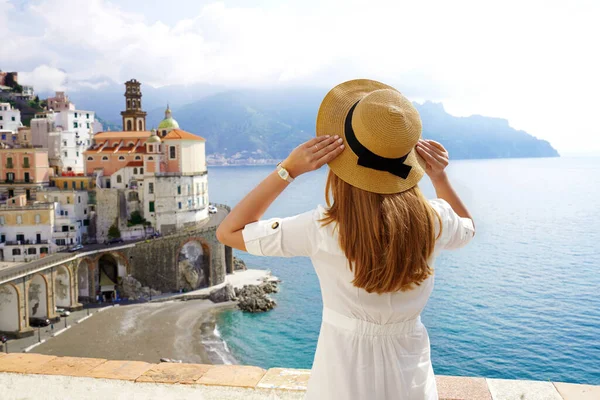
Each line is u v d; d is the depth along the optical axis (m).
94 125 149.62
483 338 65.06
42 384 7.39
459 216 4.77
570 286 90.81
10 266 74.12
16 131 142.25
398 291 3.99
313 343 67.69
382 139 3.62
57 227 91.75
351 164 3.84
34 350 64.19
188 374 7.60
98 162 105.06
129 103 123.62
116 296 88.44
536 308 77.62
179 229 103.69
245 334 71.06
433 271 4.19
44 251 89.12
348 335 4.06
